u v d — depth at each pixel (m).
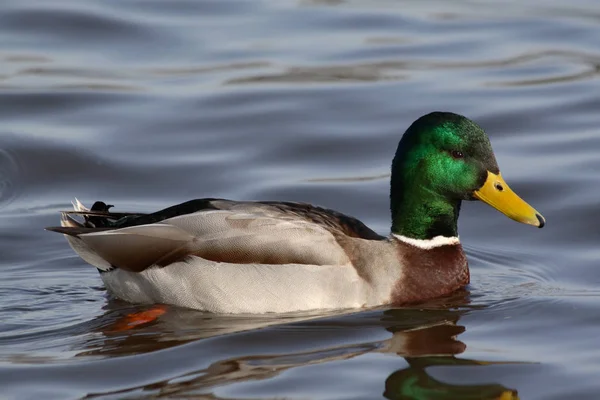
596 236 15.13
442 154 12.48
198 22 23.27
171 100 19.80
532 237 15.27
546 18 23.53
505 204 12.44
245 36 22.61
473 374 10.57
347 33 22.89
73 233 12.61
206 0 24.20
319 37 22.67
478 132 12.49
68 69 20.95
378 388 10.21
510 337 11.53
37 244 14.90
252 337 11.48
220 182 17.16
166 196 16.77
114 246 12.42
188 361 10.94
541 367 10.70
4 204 16.47
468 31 23.02
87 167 17.59
